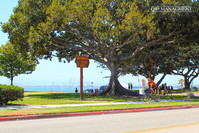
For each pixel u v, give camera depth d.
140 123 8.71
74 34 31.16
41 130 7.40
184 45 30.69
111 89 30.30
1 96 15.32
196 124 8.38
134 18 22.62
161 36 28.75
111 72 31.33
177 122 8.92
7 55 49.50
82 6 23.70
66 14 24.00
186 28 25.97
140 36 30.58
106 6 25.33
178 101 19.56
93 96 27.50
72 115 11.53
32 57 30.83
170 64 54.22
